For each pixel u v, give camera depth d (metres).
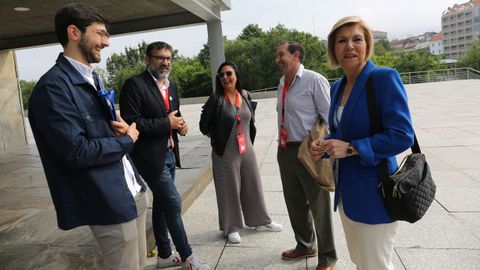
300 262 2.95
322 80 2.67
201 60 43.34
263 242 3.34
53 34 9.55
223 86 3.36
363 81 1.77
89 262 2.84
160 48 2.80
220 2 8.12
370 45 1.82
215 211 4.21
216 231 3.65
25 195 4.88
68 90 1.66
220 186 3.38
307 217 2.91
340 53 1.82
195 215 4.12
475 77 26.52
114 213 1.76
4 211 4.20
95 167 1.73
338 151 1.73
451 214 3.59
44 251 3.03
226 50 36.09
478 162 5.28
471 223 3.38
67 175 1.72
